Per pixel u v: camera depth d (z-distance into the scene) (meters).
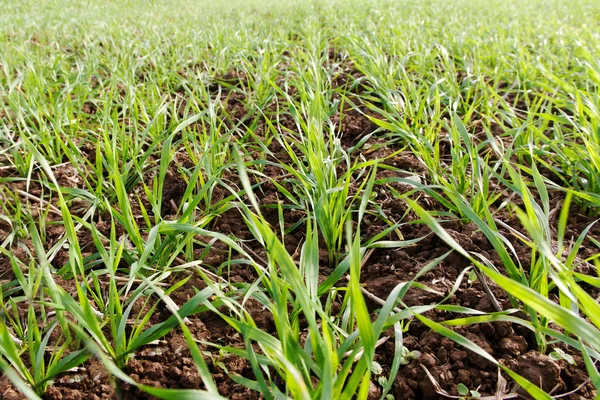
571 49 5.06
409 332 1.74
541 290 1.54
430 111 3.01
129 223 1.85
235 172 2.80
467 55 4.87
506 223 2.28
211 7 10.11
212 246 2.20
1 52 4.75
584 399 1.47
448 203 2.26
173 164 2.92
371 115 3.62
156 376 1.58
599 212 2.35
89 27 6.93
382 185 2.62
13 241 2.23
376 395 1.51
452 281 1.95
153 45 5.54
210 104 2.92
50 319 1.78
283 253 1.16
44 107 3.20
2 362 1.08
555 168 2.51
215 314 1.82
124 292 1.91
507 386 1.52
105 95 3.79
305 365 1.34
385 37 5.57
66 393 1.51
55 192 2.64
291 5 9.73
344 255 2.09
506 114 3.05
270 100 3.80
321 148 2.31
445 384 1.54
